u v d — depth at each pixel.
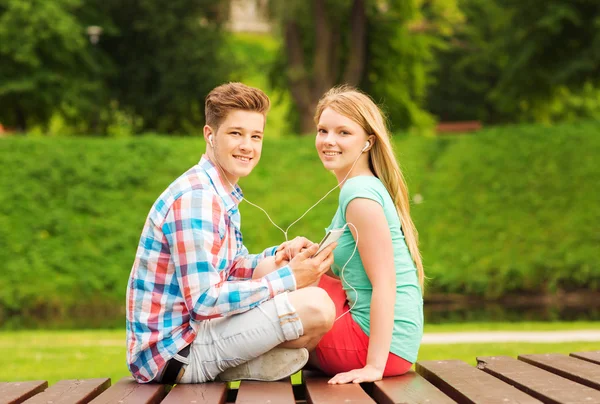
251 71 29.30
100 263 17.52
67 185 18.70
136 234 18.05
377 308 3.05
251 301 3.02
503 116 32.59
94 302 17.03
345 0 22.50
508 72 22.14
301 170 19.39
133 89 27.81
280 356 3.11
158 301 3.07
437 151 19.92
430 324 12.13
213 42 27.81
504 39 22.30
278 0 21.14
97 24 25.89
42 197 18.41
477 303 16.45
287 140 20.16
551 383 2.83
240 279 3.47
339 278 3.39
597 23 19.45
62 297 16.94
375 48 25.56
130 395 2.83
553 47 21.48
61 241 17.78
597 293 16.80
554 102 24.28
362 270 3.18
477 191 18.59
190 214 3.00
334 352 3.16
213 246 3.02
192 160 19.42
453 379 2.99
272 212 18.38
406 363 3.19
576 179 18.30
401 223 3.33
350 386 2.89
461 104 34.19
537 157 18.84
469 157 19.22
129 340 3.13
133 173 19.03
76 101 23.83
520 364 3.39
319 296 3.03
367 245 3.08
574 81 21.41
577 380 2.97
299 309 3.00
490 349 7.52
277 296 3.04
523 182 18.48
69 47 22.78
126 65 27.84
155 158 19.44
